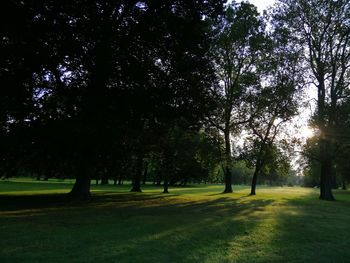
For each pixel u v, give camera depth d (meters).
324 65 38.00
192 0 22.73
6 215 14.33
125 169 25.12
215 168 44.03
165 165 29.08
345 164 58.91
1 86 19.08
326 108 38.12
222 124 39.47
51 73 21.23
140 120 21.88
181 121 24.28
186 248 9.22
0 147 20.38
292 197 38.09
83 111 19.62
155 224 12.94
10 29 18.12
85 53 20.09
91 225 12.22
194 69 22.92
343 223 15.72
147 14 21.55
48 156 22.17
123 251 8.57
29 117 20.27
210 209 19.89
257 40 39.78
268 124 40.09
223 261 8.07
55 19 19.11
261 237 11.27
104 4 20.34
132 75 20.80
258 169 40.94
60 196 25.59
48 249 8.51
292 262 8.34
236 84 41.69
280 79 39.12
